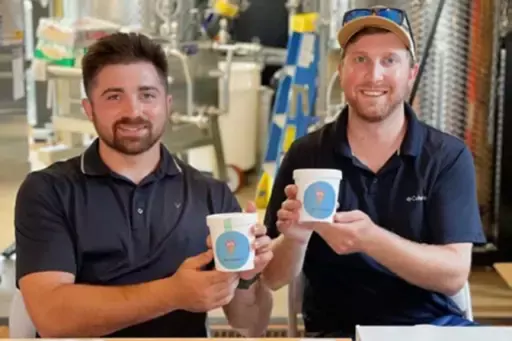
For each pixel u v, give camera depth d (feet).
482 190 11.14
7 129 12.13
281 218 5.59
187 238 5.71
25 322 5.59
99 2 13.04
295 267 6.03
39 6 15.30
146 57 5.58
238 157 16.29
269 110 16.53
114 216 5.57
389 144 6.33
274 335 9.02
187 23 14.32
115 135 5.51
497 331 4.09
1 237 11.40
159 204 5.70
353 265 6.28
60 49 12.54
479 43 10.70
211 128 14.52
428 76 10.85
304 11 13.80
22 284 5.36
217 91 14.93
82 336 5.06
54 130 14.24
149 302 4.85
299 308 6.72
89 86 5.60
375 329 4.13
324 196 4.98
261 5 17.39
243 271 4.54
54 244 5.40
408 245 5.78
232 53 15.03
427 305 6.30
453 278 6.02
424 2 10.61
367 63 6.21
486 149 11.02
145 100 5.56
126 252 5.55
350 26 6.23
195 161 15.78
